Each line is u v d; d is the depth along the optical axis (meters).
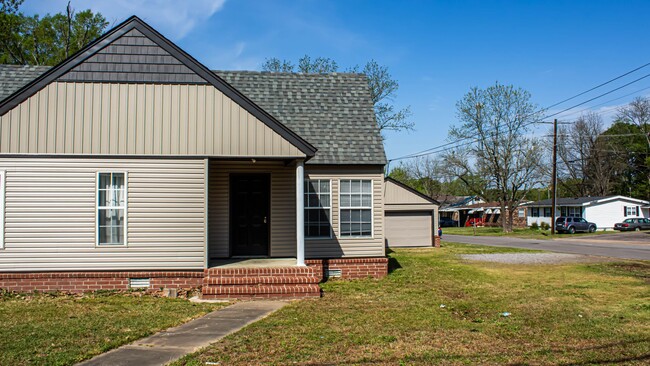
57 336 7.71
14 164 11.52
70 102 11.72
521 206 63.75
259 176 14.23
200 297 11.32
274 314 9.57
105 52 11.91
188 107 12.02
